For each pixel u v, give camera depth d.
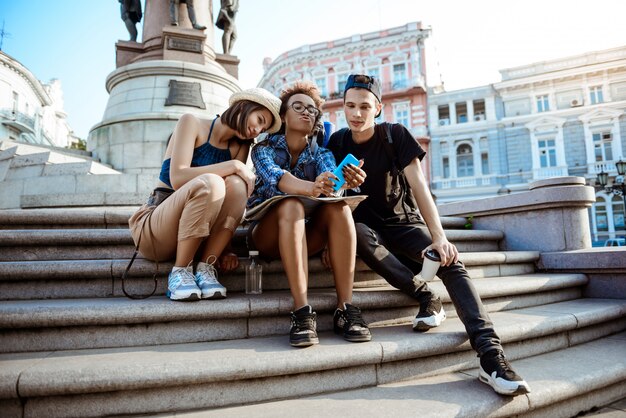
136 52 7.43
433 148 26.47
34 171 5.04
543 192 3.66
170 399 1.52
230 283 2.45
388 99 27.53
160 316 1.85
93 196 4.35
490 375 1.70
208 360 1.57
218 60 7.96
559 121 24.30
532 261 3.61
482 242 3.87
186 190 1.97
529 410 1.69
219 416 1.46
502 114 25.75
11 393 1.39
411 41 27.47
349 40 28.72
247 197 2.21
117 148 6.28
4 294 2.13
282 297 2.09
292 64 30.36
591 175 23.47
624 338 2.64
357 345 1.79
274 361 1.60
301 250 1.95
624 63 23.23
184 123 2.25
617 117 23.28
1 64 28.02
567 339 2.43
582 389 1.84
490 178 25.14
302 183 2.05
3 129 28.73
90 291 2.23
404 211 2.45
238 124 2.23
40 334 1.77
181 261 2.07
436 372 1.93
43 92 33.59
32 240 2.53
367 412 1.49
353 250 2.03
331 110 28.73
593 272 3.30
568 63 24.64
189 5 7.20
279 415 1.46
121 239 2.66
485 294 2.52
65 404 1.45
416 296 2.20
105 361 1.56
